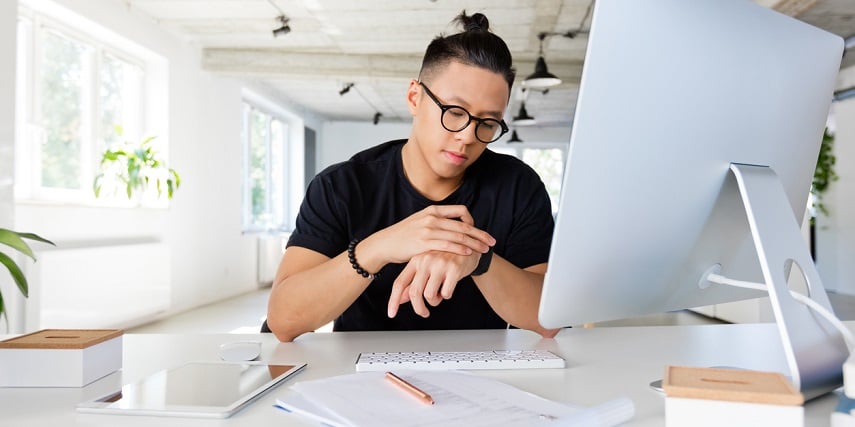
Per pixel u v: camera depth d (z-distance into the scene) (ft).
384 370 2.95
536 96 32.48
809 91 2.80
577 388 2.67
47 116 16.19
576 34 21.83
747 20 2.43
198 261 23.43
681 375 1.96
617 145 2.23
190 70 23.03
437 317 4.84
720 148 2.50
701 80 2.34
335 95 33.09
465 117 3.64
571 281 2.40
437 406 2.25
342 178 4.66
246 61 24.36
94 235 17.22
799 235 2.51
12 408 2.41
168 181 19.40
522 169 5.02
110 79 19.17
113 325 17.01
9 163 11.53
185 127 22.54
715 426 1.76
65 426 2.19
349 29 21.88
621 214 2.35
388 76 25.63
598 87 2.13
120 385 2.79
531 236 4.88
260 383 2.67
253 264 28.81
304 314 3.71
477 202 4.79
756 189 2.46
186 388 2.59
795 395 1.70
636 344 3.71
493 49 3.59
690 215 2.55
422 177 4.61
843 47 2.91
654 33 2.17
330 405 2.25
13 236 4.48
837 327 2.33
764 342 3.76
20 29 15.25
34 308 14.01
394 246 3.32
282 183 35.50
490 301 4.06
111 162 18.15
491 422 2.07
